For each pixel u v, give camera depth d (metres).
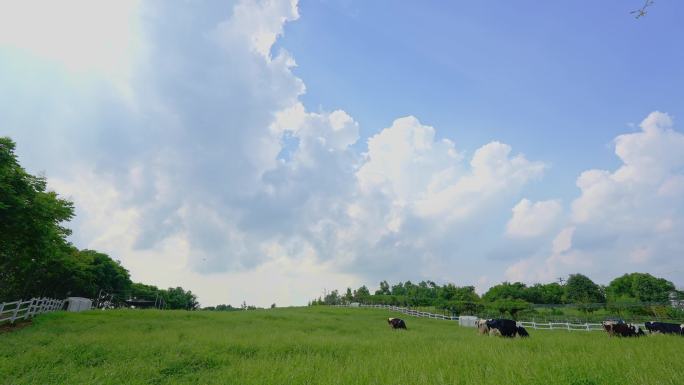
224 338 17.20
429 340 18.17
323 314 46.59
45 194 24.28
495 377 8.10
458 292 81.56
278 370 9.87
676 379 7.53
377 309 62.12
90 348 13.64
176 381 9.89
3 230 21.75
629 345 13.74
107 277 69.56
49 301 32.84
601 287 85.44
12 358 12.04
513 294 92.06
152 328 22.83
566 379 7.71
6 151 21.19
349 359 11.78
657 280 75.75
